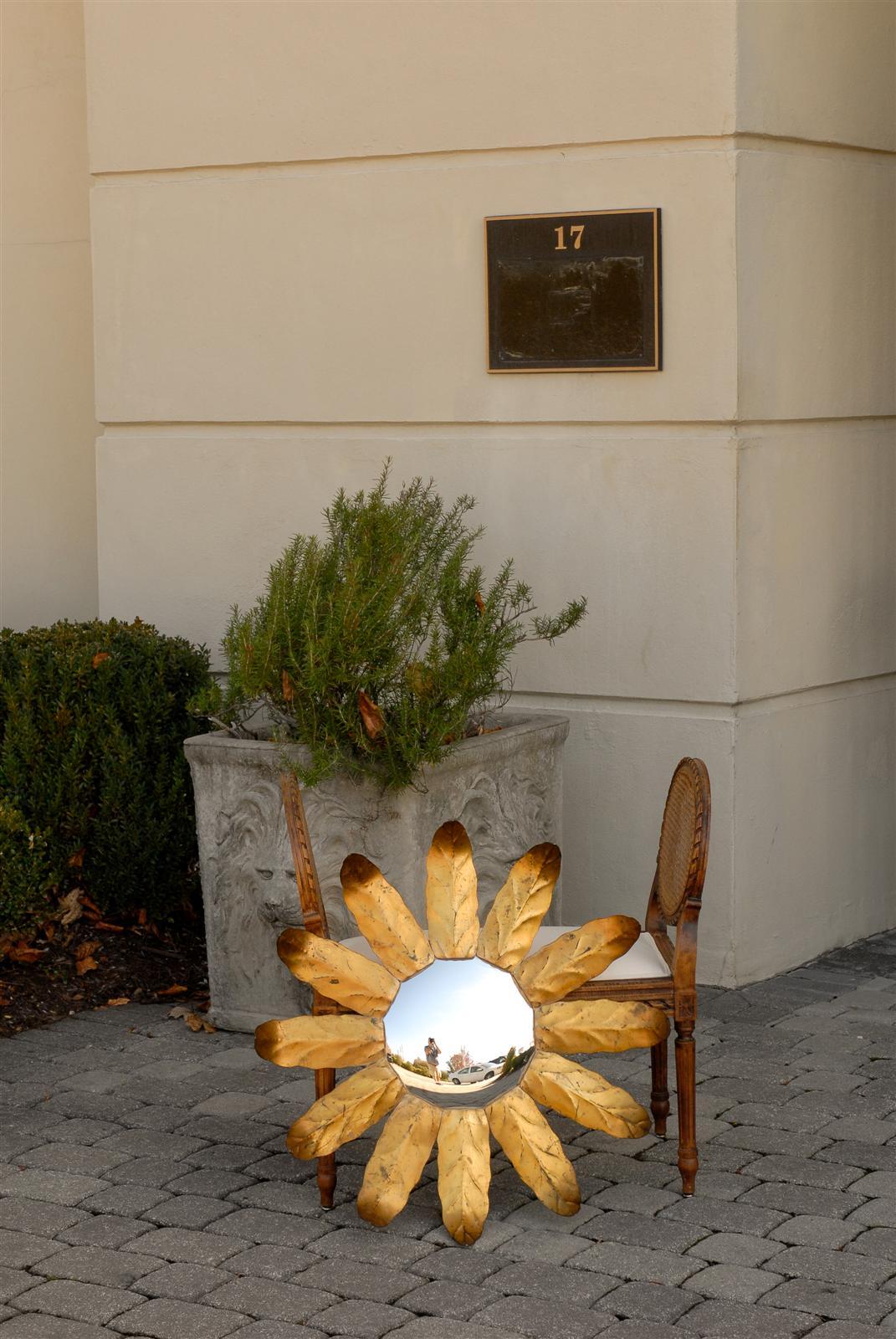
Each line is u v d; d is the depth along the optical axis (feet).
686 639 18.35
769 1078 15.71
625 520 18.54
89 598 23.89
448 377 19.27
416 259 19.29
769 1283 11.82
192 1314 11.50
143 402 20.86
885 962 19.53
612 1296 11.69
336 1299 11.72
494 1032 12.90
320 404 19.94
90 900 19.62
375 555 16.47
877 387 19.75
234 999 17.22
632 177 18.12
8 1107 15.19
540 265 18.60
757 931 18.74
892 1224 12.73
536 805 17.89
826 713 19.57
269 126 19.85
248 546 20.48
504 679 19.26
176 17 20.18
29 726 19.04
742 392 17.87
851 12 18.97
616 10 18.01
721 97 17.61
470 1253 12.41
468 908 13.39
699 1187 13.42
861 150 19.35
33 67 23.47
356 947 13.87
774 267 18.17
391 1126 12.94
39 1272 12.12
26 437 24.02
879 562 20.04
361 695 15.53
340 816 16.43
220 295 20.33
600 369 18.40
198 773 17.13
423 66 19.02
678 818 13.73
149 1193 13.42
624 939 13.07
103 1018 17.65
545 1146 12.88
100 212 20.85
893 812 20.85
